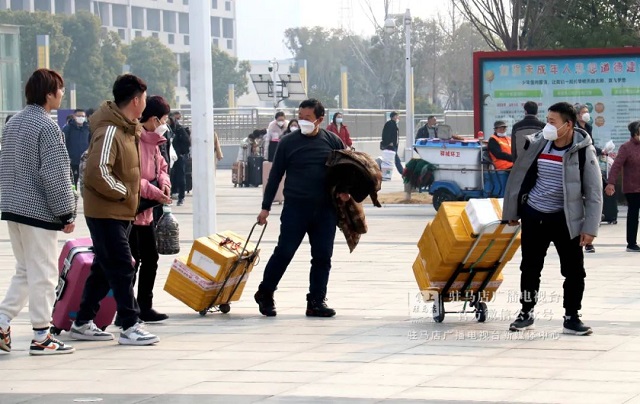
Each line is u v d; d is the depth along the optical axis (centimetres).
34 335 989
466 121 5519
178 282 1190
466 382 831
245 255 1201
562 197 1032
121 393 817
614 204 2192
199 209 1505
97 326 1090
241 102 10731
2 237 2147
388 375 863
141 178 1107
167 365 924
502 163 2320
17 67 5288
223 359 946
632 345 981
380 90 8344
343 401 774
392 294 1349
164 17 10969
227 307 1215
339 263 1661
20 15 7669
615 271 1527
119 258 1016
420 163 2395
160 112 1114
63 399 799
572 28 3238
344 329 1095
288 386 830
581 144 1022
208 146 1502
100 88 8094
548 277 1462
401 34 7612
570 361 910
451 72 8150
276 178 1198
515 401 765
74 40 8044
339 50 9794
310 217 1184
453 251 1070
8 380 874
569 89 2536
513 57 2558
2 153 977
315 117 1185
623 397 773
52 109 990
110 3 10175
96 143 991
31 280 977
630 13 3381
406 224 2288
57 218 973
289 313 1217
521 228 1059
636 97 2503
